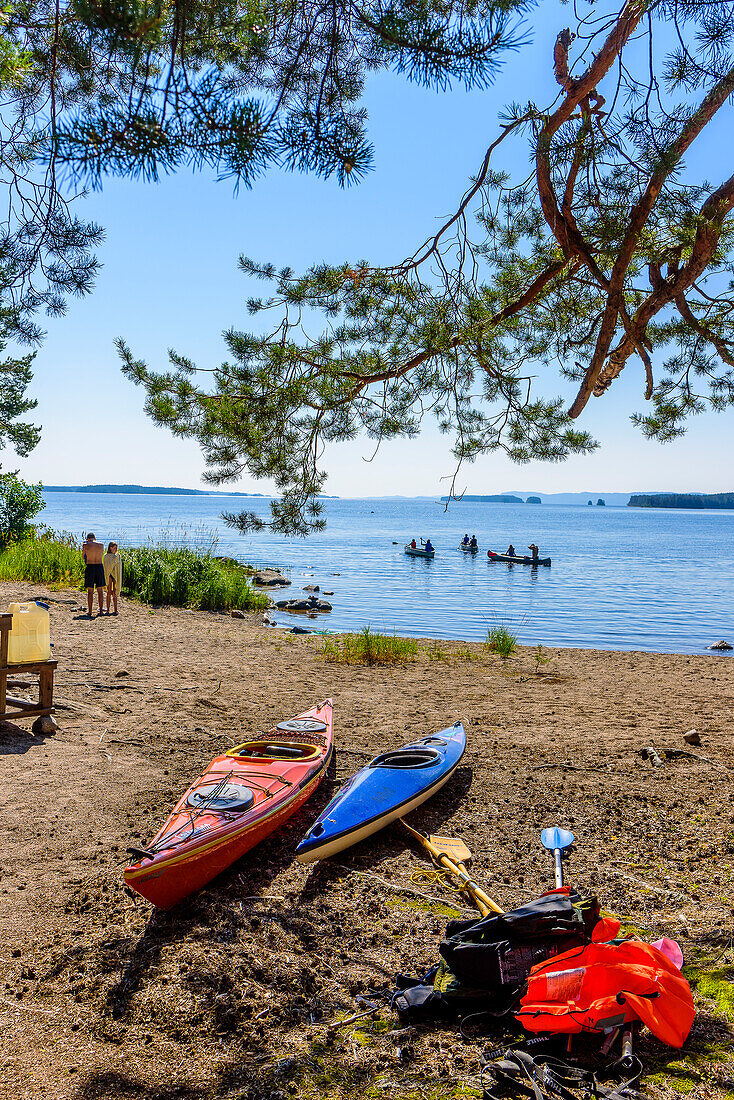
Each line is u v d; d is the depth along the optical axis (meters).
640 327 4.75
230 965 4.28
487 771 8.02
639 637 22.16
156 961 4.33
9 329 4.23
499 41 2.90
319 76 3.56
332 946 4.52
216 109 2.66
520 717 10.42
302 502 5.14
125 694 10.41
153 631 15.89
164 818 6.43
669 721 10.30
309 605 24.55
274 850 6.06
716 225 4.30
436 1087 3.19
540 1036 3.46
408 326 5.15
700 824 6.54
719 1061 3.26
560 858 4.66
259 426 4.93
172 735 8.71
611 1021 3.30
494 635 17.36
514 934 3.86
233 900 5.15
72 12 2.68
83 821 6.29
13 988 4.07
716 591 36.38
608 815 6.79
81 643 13.88
